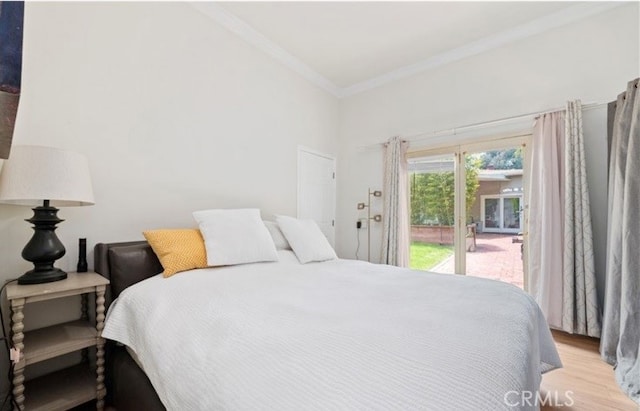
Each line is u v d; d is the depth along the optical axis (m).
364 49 3.06
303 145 3.48
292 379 0.67
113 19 1.89
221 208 2.54
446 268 3.23
